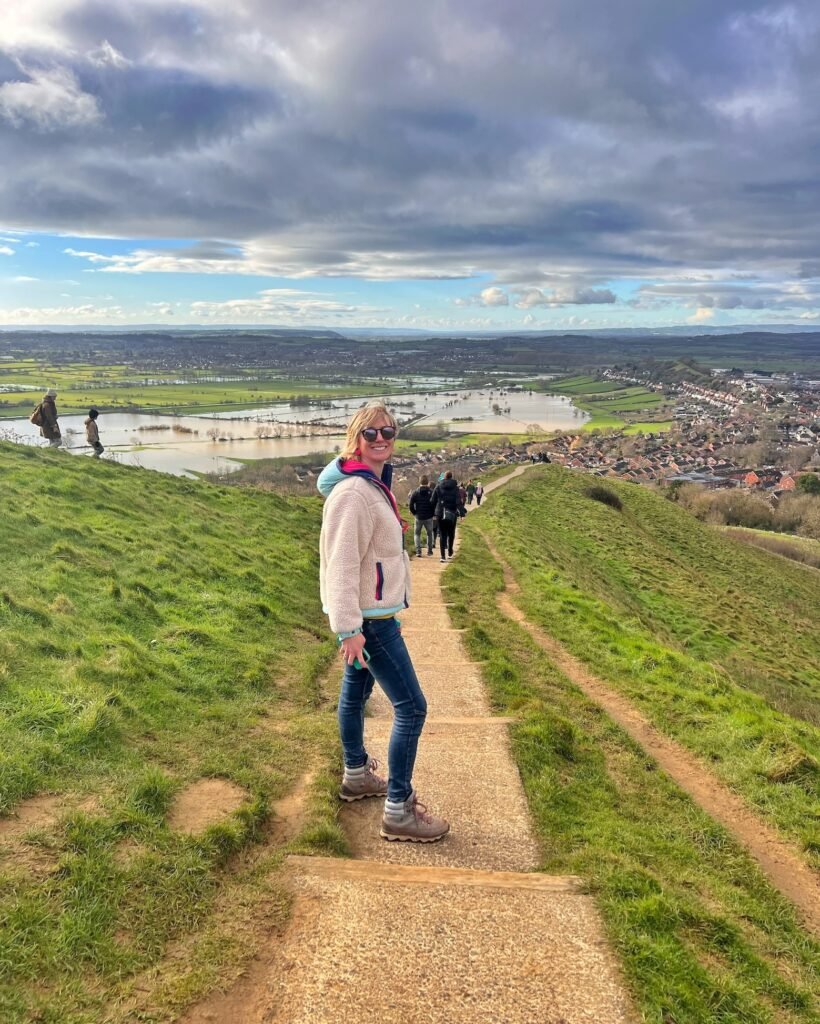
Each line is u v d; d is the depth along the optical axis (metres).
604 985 2.46
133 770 3.79
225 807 3.64
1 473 11.07
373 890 2.93
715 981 2.63
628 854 3.74
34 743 3.68
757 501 75.19
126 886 2.79
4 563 7.07
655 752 5.82
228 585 8.88
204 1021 2.20
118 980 2.35
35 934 2.41
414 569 13.64
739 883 3.84
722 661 16.27
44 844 2.91
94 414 15.94
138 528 10.09
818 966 3.13
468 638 8.39
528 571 14.31
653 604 20.14
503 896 2.94
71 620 5.89
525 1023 2.25
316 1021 2.21
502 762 4.68
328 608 3.19
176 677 5.50
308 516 15.74
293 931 2.65
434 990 2.37
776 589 32.00
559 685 7.07
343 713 3.87
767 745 5.73
